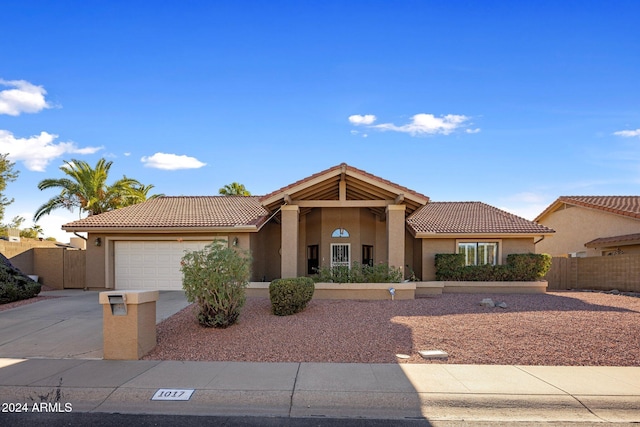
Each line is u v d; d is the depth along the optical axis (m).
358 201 15.84
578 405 6.05
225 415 5.83
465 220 20.95
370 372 7.27
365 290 14.45
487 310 12.42
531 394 6.30
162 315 11.91
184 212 19.25
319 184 15.66
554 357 8.15
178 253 17.58
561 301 14.82
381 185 15.20
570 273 22.52
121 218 18.30
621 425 5.51
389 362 7.89
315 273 18.98
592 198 26.67
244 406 6.12
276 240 20.59
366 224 19.42
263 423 5.57
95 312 12.60
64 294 16.81
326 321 10.86
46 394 6.45
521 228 19.50
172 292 16.53
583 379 6.96
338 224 18.97
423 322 10.73
